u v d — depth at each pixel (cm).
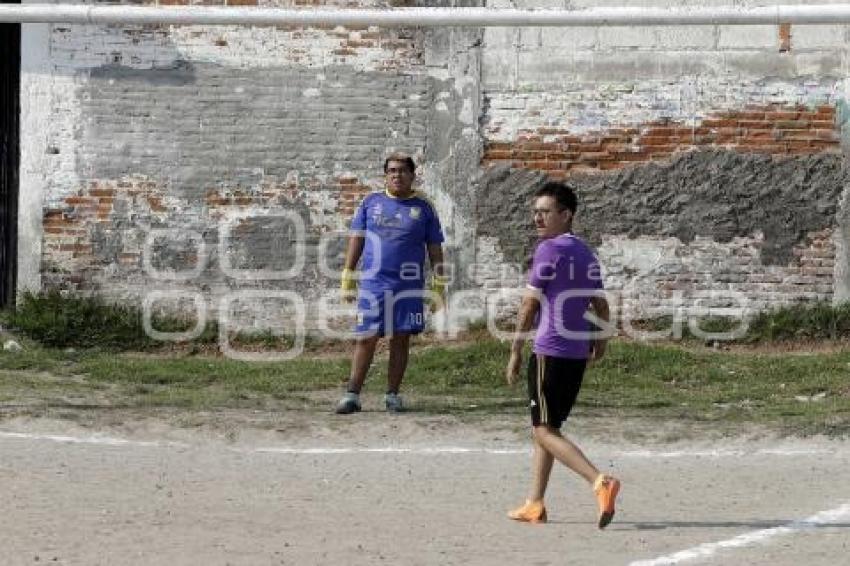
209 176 5512
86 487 3191
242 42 5497
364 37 5497
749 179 5403
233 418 4062
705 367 4966
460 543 2723
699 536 2797
